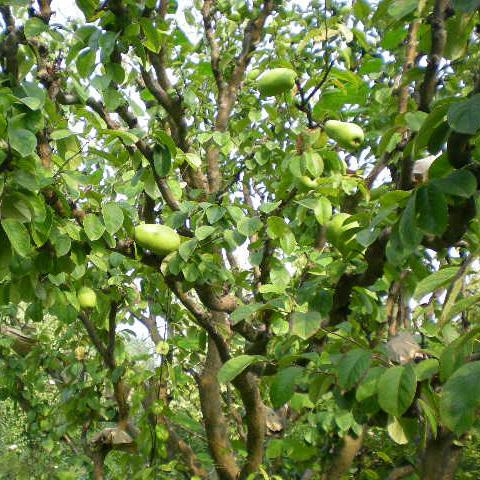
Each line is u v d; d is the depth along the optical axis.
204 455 3.92
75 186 2.15
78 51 2.28
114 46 2.19
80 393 4.28
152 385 4.02
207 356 3.65
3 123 1.69
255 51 3.78
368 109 3.65
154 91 3.00
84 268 2.69
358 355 1.62
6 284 2.44
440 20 1.84
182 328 4.43
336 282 2.38
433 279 1.33
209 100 4.86
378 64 3.54
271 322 2.48
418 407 1.70
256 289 2.81
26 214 1.69
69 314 2.90
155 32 2.22
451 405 1.13
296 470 4.15
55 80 2.34
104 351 4.00
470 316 2.42
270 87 2.66
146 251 2.50
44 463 5.16
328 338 2.41
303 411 4.19
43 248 2.20
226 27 4.25
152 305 4.40
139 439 3.60
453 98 1.35
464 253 2.65
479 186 1.40
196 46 4.32
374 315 2.62
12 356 4.97
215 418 3.49
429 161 2.04
